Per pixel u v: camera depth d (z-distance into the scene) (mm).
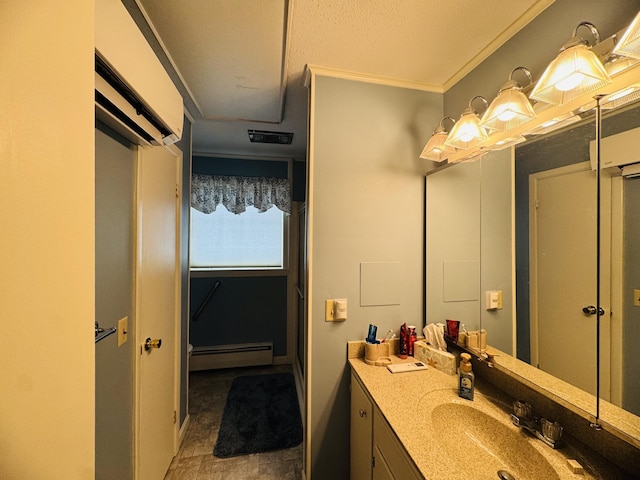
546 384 831
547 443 727
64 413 359
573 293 760
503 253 1019
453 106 1356
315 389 1294
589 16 771
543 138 863
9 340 312
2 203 306
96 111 776
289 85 1453
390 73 1325
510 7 926
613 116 666
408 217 1398
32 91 330
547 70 717
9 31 313
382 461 890
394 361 1263
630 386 620
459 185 1234
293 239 2914
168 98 1014
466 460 789
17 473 317
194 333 2734
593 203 710
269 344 2803
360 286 1340
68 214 364
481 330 1121
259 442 1707
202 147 2574
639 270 605
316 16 956
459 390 976
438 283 1336
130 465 1070
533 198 903
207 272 2740
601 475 630
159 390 1352
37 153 335
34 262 333
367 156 1347
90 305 389
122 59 690
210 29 1034
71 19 368
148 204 1220
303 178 2947
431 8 925
